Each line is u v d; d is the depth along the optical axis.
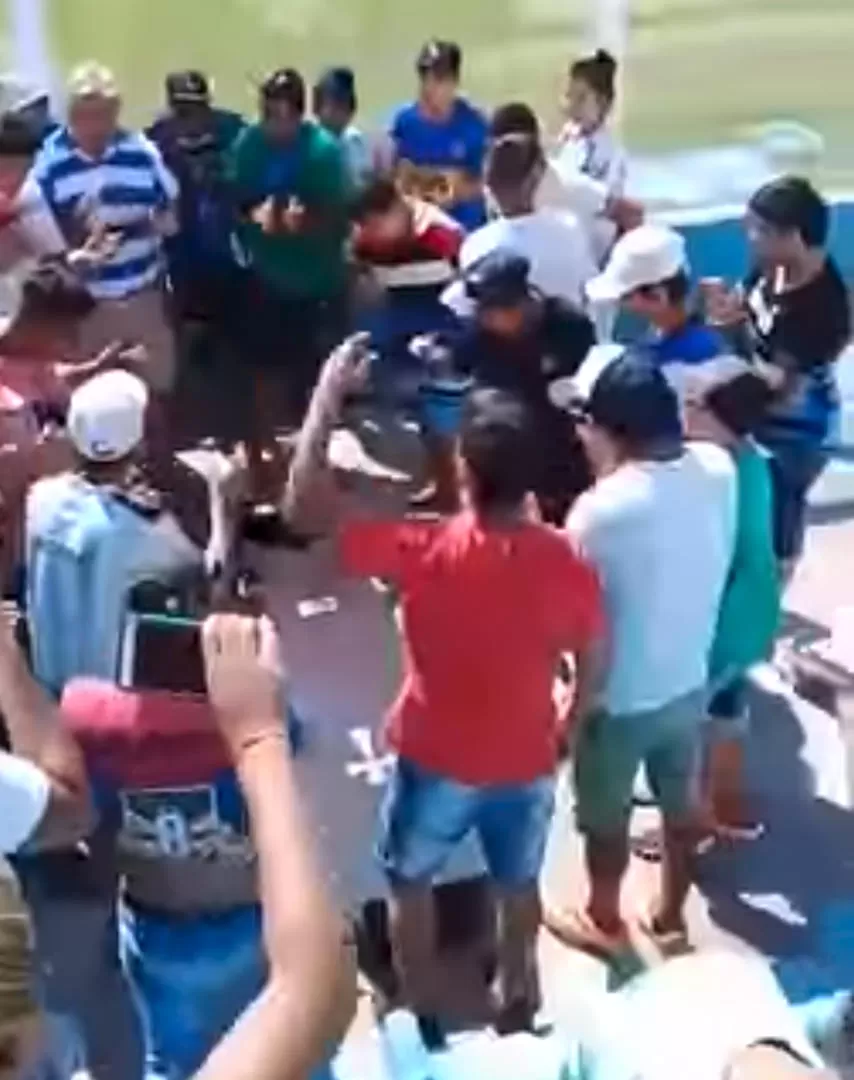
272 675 2.37
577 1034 3.27
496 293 5.63
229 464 6.62
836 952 5.28
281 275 7.43
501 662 4.37
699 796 5.42
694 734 4.89
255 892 4.02
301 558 7.09
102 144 7.33
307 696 6.31
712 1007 2.35
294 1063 1.87
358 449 7.57
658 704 4.73
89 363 5.91
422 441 7.10
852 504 7.74
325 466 7.02
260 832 2.14
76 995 4.71
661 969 2.47
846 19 13.59
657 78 12.65
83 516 4.10
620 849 5.04
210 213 7.52
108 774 3.88
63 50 12.61
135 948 4.11
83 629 4.09
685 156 11.43
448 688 4.42
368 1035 4.75
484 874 5.30
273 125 7.46
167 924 4.03
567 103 8.45
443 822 4.57
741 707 5.58
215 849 3.97
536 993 4.81
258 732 2.31
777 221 5.59
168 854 3.97
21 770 3.55
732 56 12.88
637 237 5.39
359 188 7.54
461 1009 4.89
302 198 7.43
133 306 7.34
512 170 6.54
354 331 7.52
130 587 4.04
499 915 4.77
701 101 12.25
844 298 5.68
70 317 5.75
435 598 4.36
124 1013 4.71
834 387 5.81
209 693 2.41
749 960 2.76
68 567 4.07
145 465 4.54
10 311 6.95
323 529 7.11
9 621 4.14
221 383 7.56
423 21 13.84
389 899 4.88
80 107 7.32
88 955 4.75
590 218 7.71
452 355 6.10
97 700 3.89
